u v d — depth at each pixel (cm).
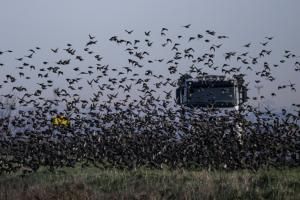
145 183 4653
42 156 6197
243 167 5641
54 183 4941
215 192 4056
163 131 6362
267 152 5759
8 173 6128
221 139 5944
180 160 5944
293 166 5691
